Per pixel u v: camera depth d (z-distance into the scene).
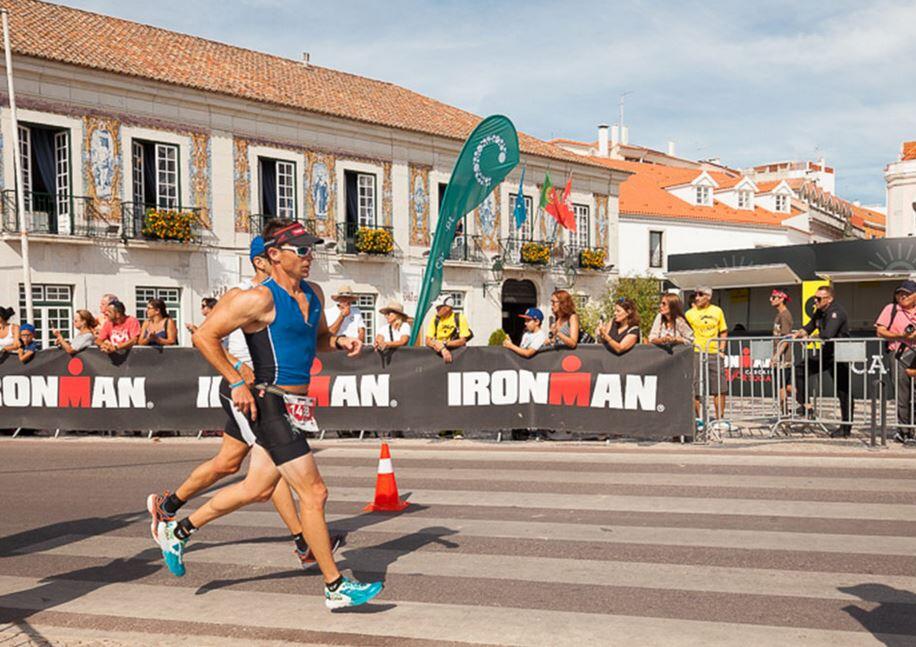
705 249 44.72
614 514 6.33
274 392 4.14
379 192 27.98
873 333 19.34
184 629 4.06
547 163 33.53
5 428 11.80
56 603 4.48
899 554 5.14
